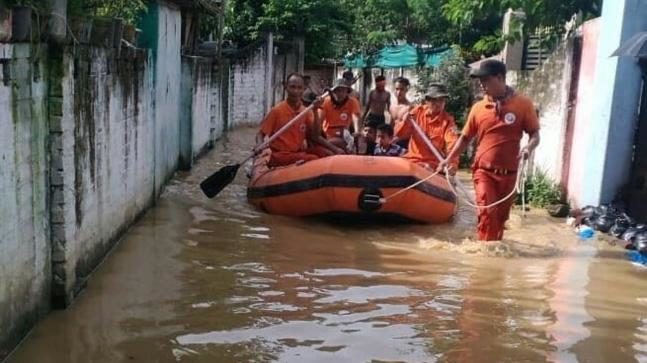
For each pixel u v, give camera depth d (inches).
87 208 198.8
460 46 717.3
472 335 168.1
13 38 144.8
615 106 291.4
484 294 200.7
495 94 250.1
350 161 285.4
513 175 255.1
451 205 296.7
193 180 379.2
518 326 175.5
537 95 390.3
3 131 141.4
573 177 323.6
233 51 742.5
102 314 173.6
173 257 227.0
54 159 170.7
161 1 322.3
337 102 369.4
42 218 166.7
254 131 705.0
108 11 258.1
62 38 166.2
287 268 220.5
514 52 554.9
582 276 221.9
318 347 157.5
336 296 194.1
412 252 247.0
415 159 313.9
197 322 170.4
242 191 351.9
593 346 163.9
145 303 182.5
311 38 900.0
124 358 148.2
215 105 561.0
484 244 252.8
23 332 155.3
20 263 152.2
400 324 173.9
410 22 982.4
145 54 283.4
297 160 331.9
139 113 274.1
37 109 161.6
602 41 295.1
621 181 296.8
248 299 188.7
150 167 300.2
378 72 983.6
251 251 239.3
